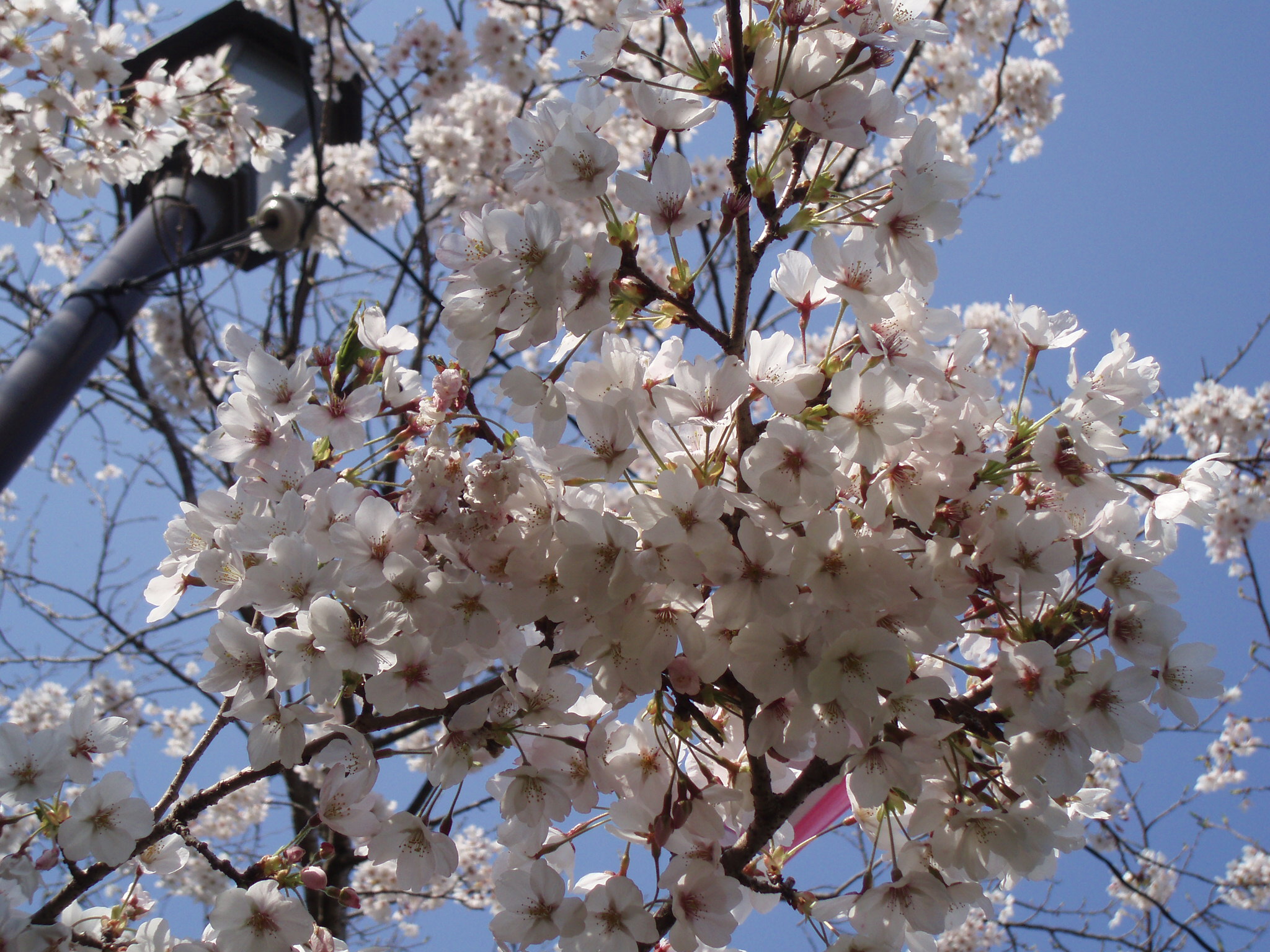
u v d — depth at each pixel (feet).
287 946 1.86
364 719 1.84
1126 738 1.74
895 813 1.87
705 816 1.75
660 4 1.80
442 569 1.76
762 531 1.65
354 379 1.98
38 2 3.30
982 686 1.81
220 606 1.78
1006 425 1.87
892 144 5.68
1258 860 5.41
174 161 4.58
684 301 1.78
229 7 4.69
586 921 1.74
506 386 1.72
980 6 5.35
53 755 1.86
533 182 1.80
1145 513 1.88
